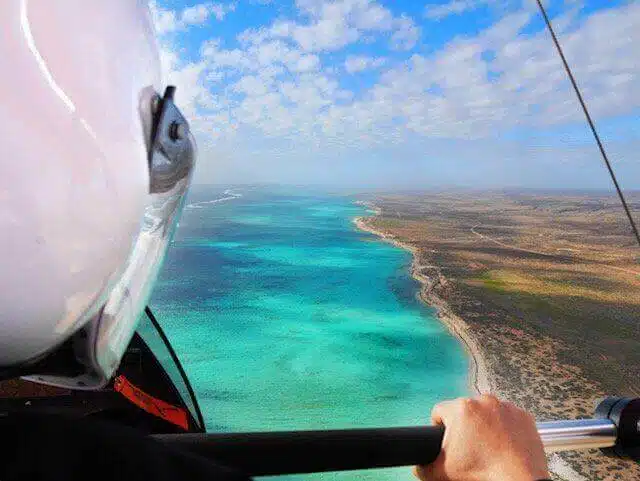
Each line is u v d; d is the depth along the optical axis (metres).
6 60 0.21
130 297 0.30
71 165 0.22
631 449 0.52
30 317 0.23
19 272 0.22
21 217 0.22
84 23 0.23
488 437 0.39
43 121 0.22
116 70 0.24
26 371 0.28
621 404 0.54
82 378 0.30
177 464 0.21
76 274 0.24
